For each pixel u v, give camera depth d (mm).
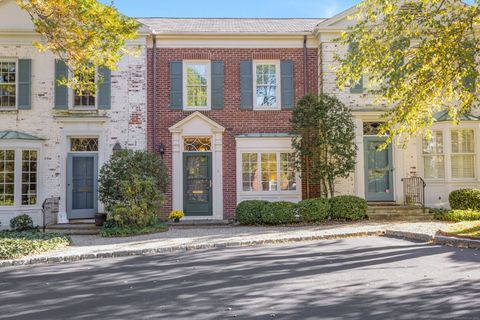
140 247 10242
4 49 15344
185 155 15859
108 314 5367
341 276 7094
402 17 10242
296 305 5566
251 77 16156
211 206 15773
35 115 15320
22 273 8078
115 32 11375
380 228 12227
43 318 5266
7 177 14711
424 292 6020
